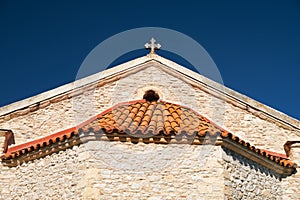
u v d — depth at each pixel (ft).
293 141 45.93
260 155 40.78
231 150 38.70
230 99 47.96
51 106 46.29
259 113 48.01
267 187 41.81
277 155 45.57
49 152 39.14
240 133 46.78
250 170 40.29
